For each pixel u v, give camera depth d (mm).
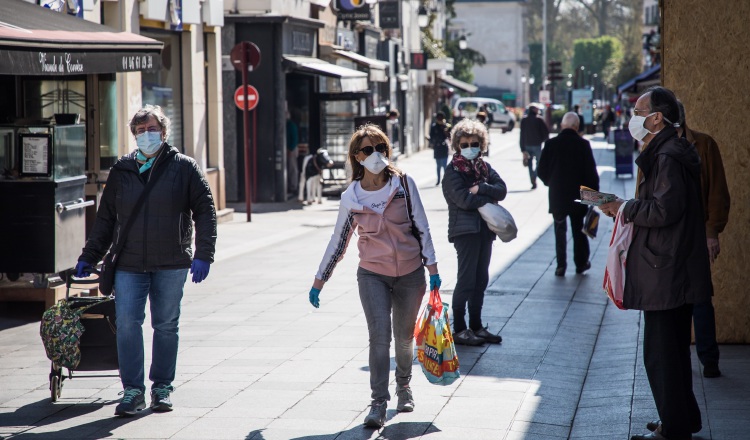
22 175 16312
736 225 14031
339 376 12789
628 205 9672
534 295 18844
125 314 11312
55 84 21250
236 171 39594
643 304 9688
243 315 17078
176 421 10945
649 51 79375
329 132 45469
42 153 16250
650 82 52500
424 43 86062
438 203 38812
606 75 172000
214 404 11586
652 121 9742
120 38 17797
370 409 10766
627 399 11711
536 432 10523
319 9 45812
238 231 30125
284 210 36781
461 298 14750
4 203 16328
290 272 21969
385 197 10867
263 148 39438
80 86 21828
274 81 39281
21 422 10969
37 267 16375
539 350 14438
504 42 162375
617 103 121938
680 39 13961
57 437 10406
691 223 9664
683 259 9633
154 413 11273
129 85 26641
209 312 17406
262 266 23000
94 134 22000
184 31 31891
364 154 10820
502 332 15641
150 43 18453
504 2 161375
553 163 20938
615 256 9781
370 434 10438
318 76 45406
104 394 12133
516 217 33125
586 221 20375
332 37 49938
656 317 9820
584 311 17359
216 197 34031
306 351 14219
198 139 32562
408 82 74250
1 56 14172
